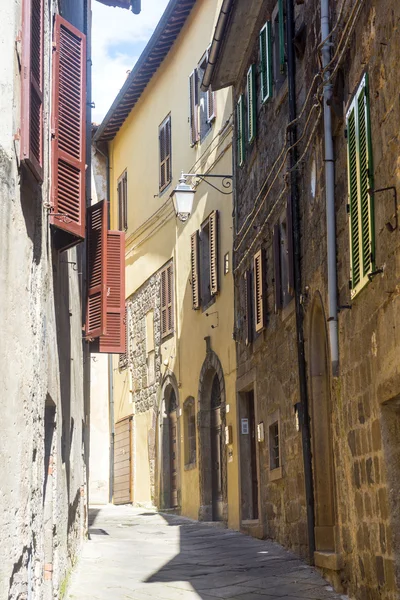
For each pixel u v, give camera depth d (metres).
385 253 6.78
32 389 5.96
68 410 9.81
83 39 8.45
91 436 27.20
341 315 8.63
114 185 27.41
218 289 18.12
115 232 14.16
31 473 5.88
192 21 20.64
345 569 8.66
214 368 18.28
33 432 5.98
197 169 20.03
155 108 23.56
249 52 15.25
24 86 5.68
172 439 22.08
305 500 11.02
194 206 20.27
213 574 10.41
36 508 6.16
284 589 9.20
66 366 9.62
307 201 10.77
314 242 10.23
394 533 6.86
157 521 18.80
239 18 14.35
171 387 22.00
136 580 10.06
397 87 6.40
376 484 7.30
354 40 7.96
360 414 7.85
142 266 24.56
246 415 16.28
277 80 13.06
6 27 5.41
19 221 5.60
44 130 6.83
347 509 8.53
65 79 8.12
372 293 7.28
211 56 15.41
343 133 8.60
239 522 15.73
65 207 7.80
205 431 18.97
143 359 24.25
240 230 15.98
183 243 21.11
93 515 21.08
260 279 14.09
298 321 11.06
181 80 21.48
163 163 22.83
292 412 11.84
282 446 12.56
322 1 9.28
